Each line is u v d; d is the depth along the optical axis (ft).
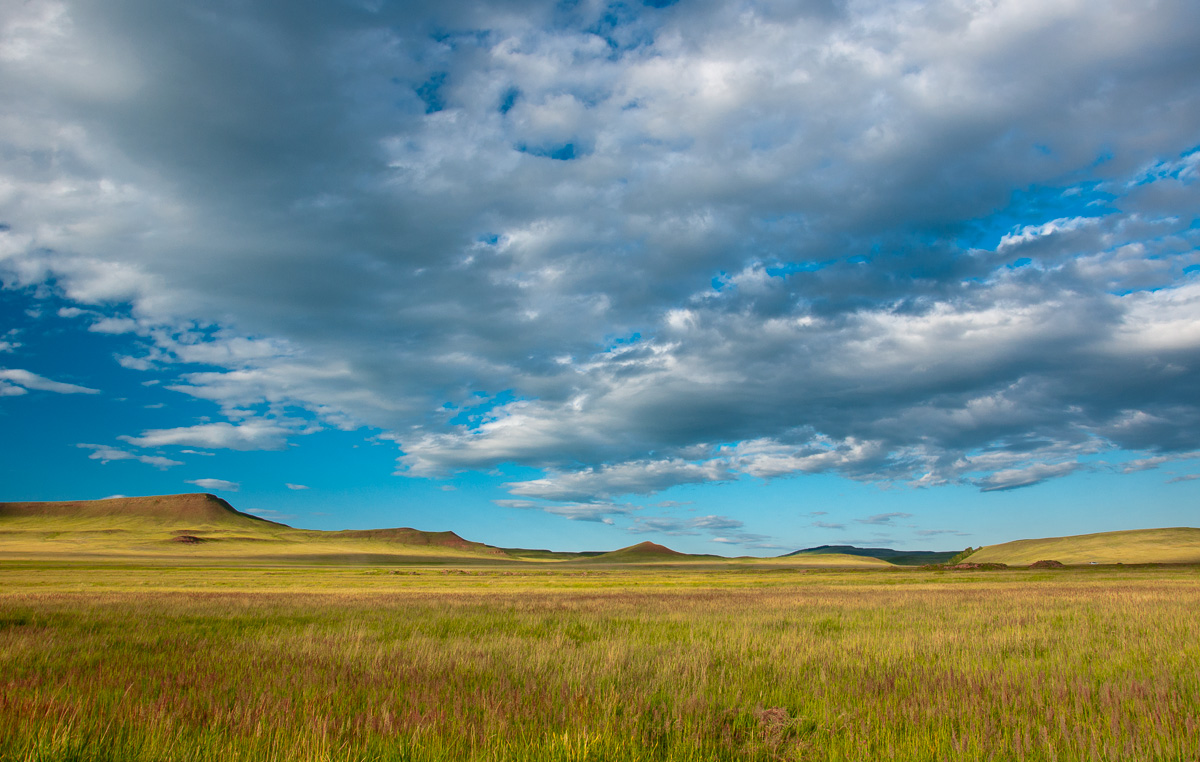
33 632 50.49
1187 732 20.93
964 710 24.38
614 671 32.58
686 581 244.63
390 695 27.35
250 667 34.01
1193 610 67.82
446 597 111.34
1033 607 77.51
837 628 58.54
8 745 20.34
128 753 20.20
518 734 22.26
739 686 30.12
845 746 21.13
